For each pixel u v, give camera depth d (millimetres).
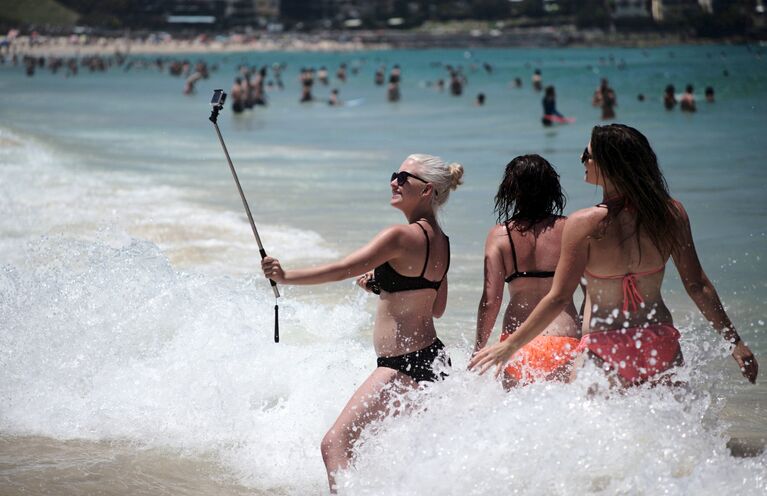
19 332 19219
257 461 15898
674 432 13680
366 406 14664
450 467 13750
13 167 50750
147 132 84938
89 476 15117
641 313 14086
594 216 13812
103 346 19219
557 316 14742
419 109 122938
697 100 118500
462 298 26031
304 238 34500
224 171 56406
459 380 15008
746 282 26906
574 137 78125
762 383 18984
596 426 13719
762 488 12914
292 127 94000
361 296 26328
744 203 41344
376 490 13852
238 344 19406
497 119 101188
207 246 32625
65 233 34156
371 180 52656
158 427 17109
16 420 17312
